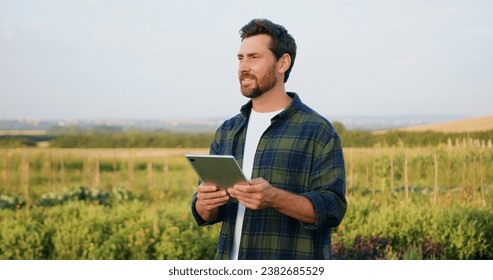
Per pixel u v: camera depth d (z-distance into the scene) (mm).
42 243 6121
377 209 7039
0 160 9922
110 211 7188
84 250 5957
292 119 2637
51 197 8375
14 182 9758
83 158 10812
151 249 5934
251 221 2592
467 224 6301
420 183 8109
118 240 5859
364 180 8477
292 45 2688
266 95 2668
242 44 2678
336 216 2484
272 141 2615
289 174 2562
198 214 2727
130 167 10406
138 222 6195
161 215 6559
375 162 8273
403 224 6203
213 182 2480
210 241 5828
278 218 2570
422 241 6059
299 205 2406
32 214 7129
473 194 7594
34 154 10414
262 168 2596
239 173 2316
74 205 7434
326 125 2604
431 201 7328
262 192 2338
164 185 9680
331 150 2557
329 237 2654
